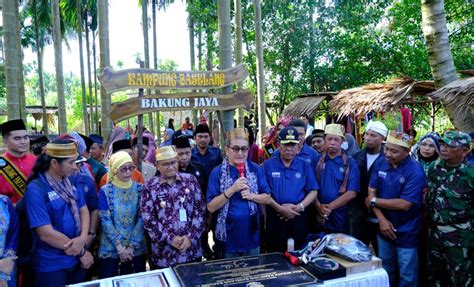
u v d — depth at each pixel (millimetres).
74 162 2660
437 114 10273
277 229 3287
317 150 4570
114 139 5715
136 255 3029
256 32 8453
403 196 3131
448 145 2844
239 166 2996
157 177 2979
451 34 10422
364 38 10773
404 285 3201
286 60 11414
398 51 10375
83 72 16469
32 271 2738
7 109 5000
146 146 4633
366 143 3621
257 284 2254
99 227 3102
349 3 10562
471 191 2830
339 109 7027
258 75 8570
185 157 3795
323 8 10844
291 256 2635
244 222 3014
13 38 4961
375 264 2529
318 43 10828
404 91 5852
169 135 10867
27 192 2598
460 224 2869
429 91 6344
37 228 2539
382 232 3248
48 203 2607
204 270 2484
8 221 2518
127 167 2947
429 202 3059
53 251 2629
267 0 10969
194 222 2959
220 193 3078
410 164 3197
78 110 27750
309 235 3209
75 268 2711
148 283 2354
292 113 9383
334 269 2396
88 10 17891
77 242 2664
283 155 3254
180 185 2965
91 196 3070
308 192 3301
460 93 4066
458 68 9734
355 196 3457
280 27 10875
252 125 12188
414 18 10289
